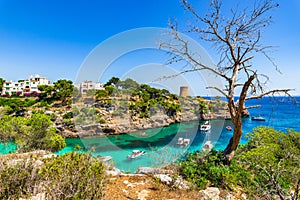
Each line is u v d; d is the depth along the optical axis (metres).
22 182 2.61
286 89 5.01
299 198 3.73
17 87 54.41
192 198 3.38
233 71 5.46
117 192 3.22
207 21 5.45
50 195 2.30
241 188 4.31
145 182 3.75
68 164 2.60
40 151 5.16
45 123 15.35
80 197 2.26
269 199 3.84
